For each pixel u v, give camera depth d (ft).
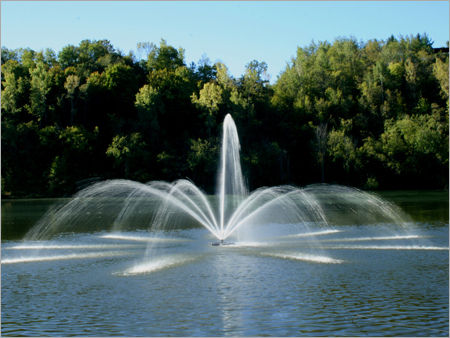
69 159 289.74
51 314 52.37
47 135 288.30
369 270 69.31
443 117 316.60
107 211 173.47
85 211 173.27
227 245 92.12
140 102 310.65
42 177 283.59
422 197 235.81
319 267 71.67
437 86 359.46
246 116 316.60
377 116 343.67
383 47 426.51
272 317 50.14
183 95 339.98
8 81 305.32
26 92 313.94
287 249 86.89
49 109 309.22
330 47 481.46
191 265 74.64
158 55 419.74
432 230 109.91
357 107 355.97
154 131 311.88
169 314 51.62
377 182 304.09
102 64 376.07
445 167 302.25
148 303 55.52
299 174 331.16
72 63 390.63
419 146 301.22
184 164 297.94
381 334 45.34
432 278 64.23
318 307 52.90
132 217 150.82
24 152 283.18
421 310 51.44
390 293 57.67
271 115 345.10
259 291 59.41
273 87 396.98
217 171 294.66
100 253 85.97
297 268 71.26
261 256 80.59
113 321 49.93
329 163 317.22
